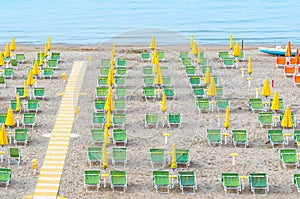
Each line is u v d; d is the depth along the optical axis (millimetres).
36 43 70938
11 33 79062
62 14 95938
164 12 95938
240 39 72375
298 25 82312
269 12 94062
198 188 31531
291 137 37469
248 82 47875
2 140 34062
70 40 73188
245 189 31391
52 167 33844
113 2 107688
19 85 47469
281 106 40844
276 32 77188
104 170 32406
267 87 41656
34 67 46875
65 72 50438
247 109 42156
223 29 79812
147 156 35094
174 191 31281
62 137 37625
